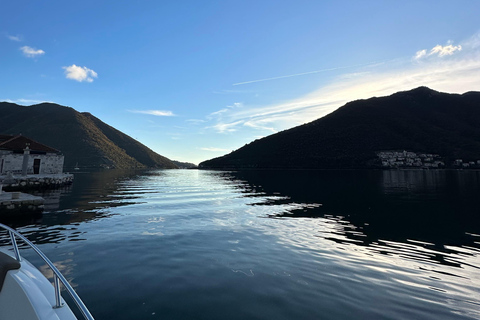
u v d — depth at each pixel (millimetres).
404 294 5902
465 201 22641
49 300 3439
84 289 5891
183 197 26422
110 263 7648
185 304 5250
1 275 3895
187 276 6754
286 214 16828
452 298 5762
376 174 80688
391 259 8406
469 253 9109
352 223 14164
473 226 13492
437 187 36750
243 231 12070
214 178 69812
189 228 12555
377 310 5152
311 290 6020
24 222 13547
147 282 6336
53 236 10820
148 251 8859
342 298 5645
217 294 5742
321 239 10828
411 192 30703
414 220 15047
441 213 17203
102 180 55875
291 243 10148
